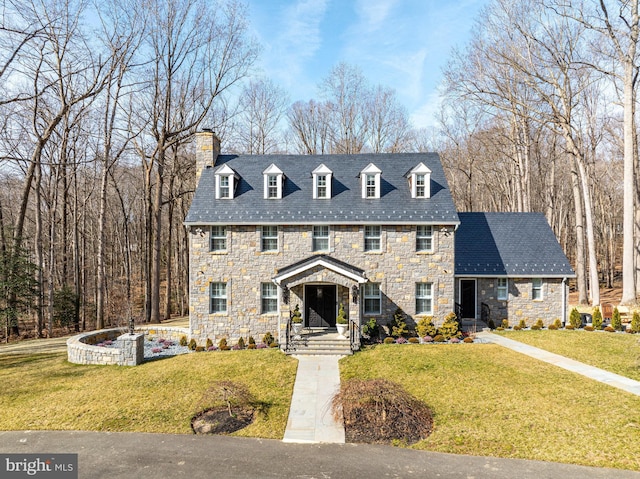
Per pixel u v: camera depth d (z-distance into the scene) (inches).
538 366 564.1
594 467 323.0
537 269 828.6
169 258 1251.8
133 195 1887.3
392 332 752.3
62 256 1261.1
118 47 987.3
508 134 1478.8
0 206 1117.1
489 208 2076.8
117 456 349.7
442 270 766.5
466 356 615.8
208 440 381.4
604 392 465.1
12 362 663.1
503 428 392.2
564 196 1722.4
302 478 310.0
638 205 1066.1
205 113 1153.4
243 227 774.5
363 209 775.1
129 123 1115.3
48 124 1003.3
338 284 756.6
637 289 1051.3
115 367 615.2
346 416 423.2
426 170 783.1
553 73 1081.4
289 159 902.4
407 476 313.1
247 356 647.1
